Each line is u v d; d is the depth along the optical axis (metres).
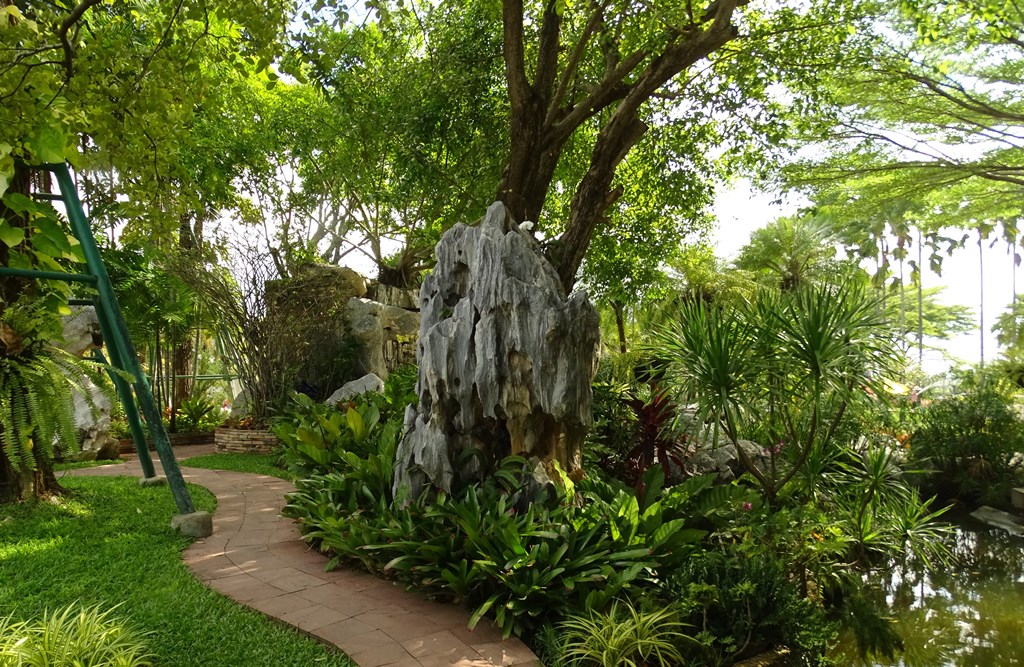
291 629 3.82
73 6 5.61
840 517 6.43
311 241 16.84
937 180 14.24
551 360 4.95
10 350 4.94
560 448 5.30
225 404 17.78
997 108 13.03
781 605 4.37
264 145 14.72
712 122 10.55
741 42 9.69
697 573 4.41
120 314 5.86
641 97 8.75
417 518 4.86
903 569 6.72
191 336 14.93
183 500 5.89
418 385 5.56
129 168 5.40
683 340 5.99
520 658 3.59
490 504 4.80
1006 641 5.14
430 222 13.23
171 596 4.17
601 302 12.31
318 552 5.39
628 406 8.19
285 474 8.88
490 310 5.08
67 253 4.90
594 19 8.50
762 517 5.51
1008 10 10.15
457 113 10.91
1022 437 10.43
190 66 5.21
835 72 11.41
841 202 15.33
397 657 3.52
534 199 9.46
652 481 5.59
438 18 10.73
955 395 11.76
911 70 12.54
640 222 11.73
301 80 5.12
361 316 13.42
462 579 4.20
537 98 8.99
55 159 4.17
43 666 3.00
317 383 12.64
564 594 4.10
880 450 6.37
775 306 5.89
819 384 5.41
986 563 7.32
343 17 5.27
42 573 4.48
